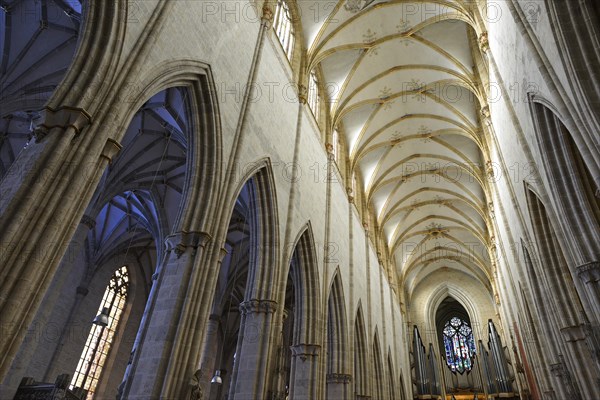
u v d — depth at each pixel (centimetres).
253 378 1174
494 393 3581
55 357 2055
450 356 4219
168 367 845
